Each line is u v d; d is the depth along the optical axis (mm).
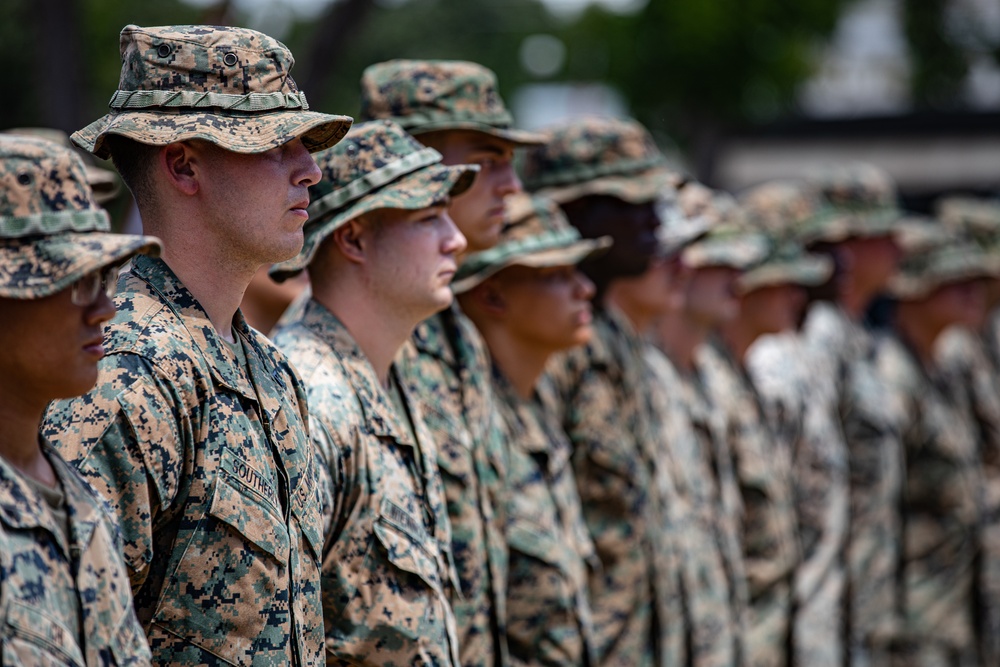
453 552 9008
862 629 17141
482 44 37594
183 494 6043
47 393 5109
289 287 9539
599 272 12375
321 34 19031
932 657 18297
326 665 7527
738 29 24422
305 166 6457
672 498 13031
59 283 4898
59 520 5059
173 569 6016
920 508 18469
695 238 13461
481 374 9586
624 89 25516
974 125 29938
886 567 17250
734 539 14328
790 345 16641
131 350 6000
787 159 29719
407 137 8258
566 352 11750
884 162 29953
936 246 19016
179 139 6105
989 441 19750
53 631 4844
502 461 9680
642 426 12469
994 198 29938
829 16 25234
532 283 10531
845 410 17328
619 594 11938
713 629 13555
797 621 16234
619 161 12461
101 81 21750
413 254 8039
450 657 7863
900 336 19016
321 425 7477
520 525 10188
